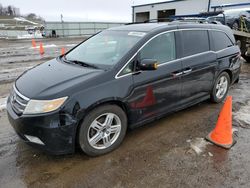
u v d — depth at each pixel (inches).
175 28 156.0
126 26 170.2
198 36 171.2
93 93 114.4
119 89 122.4
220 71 188.4
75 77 120.3
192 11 1104.2
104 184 105.4
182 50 157.1
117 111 125.4
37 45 685.3
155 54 141.9
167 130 153.0
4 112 176.7
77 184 105.3
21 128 111.0
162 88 143.5
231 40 205.2
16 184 105.0
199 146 134.6
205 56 172.1
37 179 108.1
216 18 411.2
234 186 104.7
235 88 244.2
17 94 119.3
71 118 109.5
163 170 114.7
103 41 154.6
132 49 132.3
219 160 122.3
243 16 448.1
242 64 383.6
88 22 1262.3
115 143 129.4
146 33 143.1
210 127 157.6
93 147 121.5
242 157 124.9
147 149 131.6
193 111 183.2
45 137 108.4
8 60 407.2
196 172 113.3
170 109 154.9
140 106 134.5
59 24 1173.1
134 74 129.0
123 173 112.3
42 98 108.1
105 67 128.3
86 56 150.9
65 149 113.3
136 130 152.1
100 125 122.0
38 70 142.0
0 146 132.5
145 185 105.0
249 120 166.4
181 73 153.2
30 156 124.1
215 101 196.2
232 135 146.1
